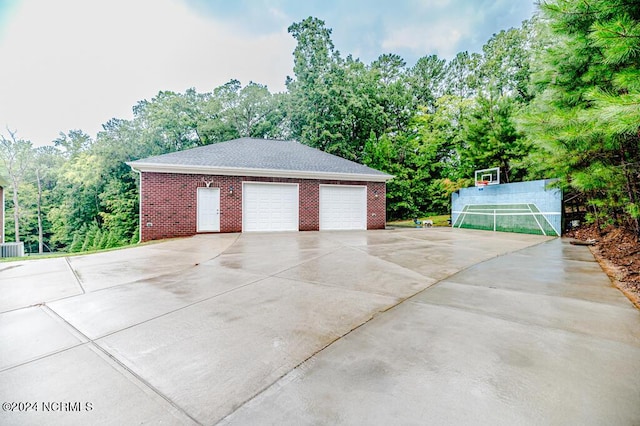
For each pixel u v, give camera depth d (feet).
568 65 17.38
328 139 83.25
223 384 6.34
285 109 98.58
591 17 13.74
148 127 96.43
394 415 5.24
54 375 6.75
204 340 8.37
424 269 16.67
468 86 87.35
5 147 97.96
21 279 15.31
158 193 37.35
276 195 42.52
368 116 84.43
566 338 7.96
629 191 18.70
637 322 8.93
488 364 6.78
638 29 10.34
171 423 5.23
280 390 6.09
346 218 46.39
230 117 97.71
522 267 16.75
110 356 7.57
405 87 93.35
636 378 6.10
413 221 68.28
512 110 45.29
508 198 38.88
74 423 5.23
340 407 5.50
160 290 13.24
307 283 14.17
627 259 17.76
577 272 15.39
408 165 77.05
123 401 5.84
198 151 43.98
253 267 17.84
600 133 14.24
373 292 12.61
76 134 108.47
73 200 96.94
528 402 5.45
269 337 8.52
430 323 9.21
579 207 33.71
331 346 7.92
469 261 18.72
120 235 87.20
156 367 7.04
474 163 49.14
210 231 39.24
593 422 4.88
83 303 11.51
